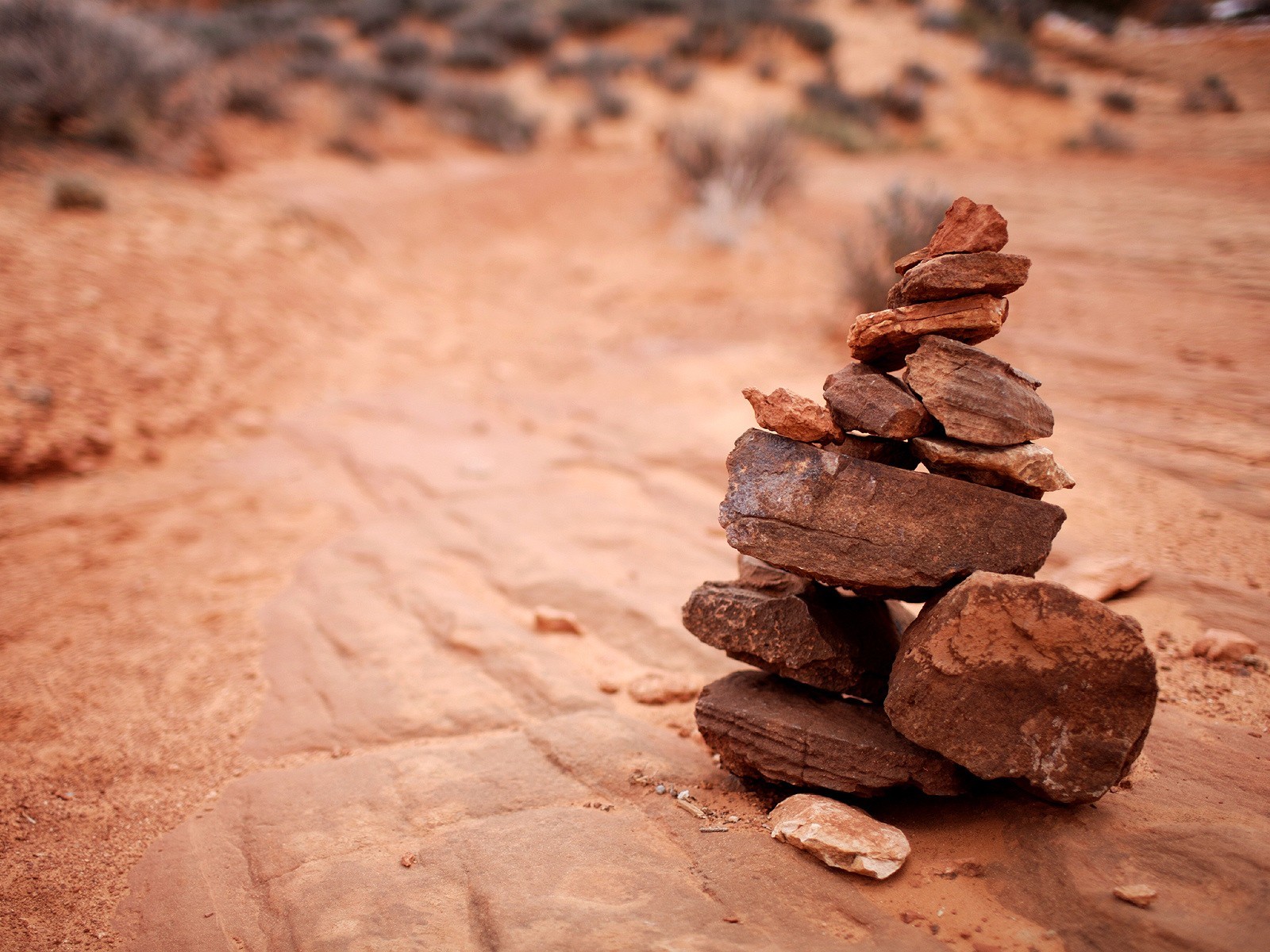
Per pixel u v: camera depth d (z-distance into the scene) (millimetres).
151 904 789
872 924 683
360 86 4801
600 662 1129
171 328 2260
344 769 933
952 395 750
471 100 5062
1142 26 8055
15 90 3137
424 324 2828
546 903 714
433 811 852
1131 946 640
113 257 2453
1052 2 8383
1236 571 1137
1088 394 1718
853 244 2441
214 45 4934
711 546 1401
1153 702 703
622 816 829
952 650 724
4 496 1666
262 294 2625
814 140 5105
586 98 5531
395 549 1438
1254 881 662
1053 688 712
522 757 925
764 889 722
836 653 824
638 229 3590
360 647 1167
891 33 7059
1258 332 1889
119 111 3391
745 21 6648
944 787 772
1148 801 767
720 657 1115
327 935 713
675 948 664
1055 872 701
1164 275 2359
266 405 2178
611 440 1870
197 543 1534
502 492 1667
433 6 6637
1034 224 3061
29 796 941
